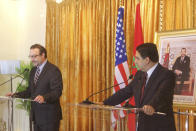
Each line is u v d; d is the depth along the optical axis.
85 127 4.28
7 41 5.91
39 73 3.10
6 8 5.89
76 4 4.94
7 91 5.71
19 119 2.93
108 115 2.10
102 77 4.49
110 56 4.42
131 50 4.13
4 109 2.96
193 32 2.87
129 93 2.42
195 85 2.71
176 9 3.65
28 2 5.96
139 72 2.34
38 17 5.75
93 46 4.66
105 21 4.50
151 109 1.84
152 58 2.12
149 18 3.89
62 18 5.14
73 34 4.99
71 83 5.01
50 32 5.33
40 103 2.80
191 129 3.30
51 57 5.31
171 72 2.12
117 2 4.30
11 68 5.17
